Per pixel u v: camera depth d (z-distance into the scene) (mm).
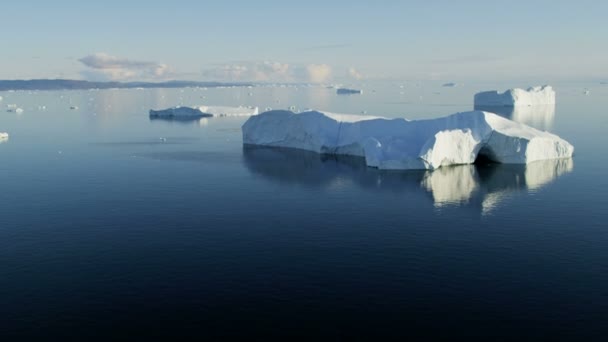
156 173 59062
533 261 31797
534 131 65938
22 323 24641
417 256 32750
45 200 46656
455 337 23469
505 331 23922
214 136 94688
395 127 67812
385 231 37625
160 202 46000
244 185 52594
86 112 161375
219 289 28281
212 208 44000
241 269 30953
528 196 47188
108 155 72250
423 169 59375
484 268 30766
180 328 24312
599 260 31859
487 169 59344
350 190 50156
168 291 28031
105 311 25875
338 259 32375
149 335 23703
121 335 23688
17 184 53312
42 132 101312
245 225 39281
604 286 28281
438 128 64438
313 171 59562
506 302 26578
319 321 24906
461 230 37719
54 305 26406
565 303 26422
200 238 36406
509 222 39500
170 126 114562
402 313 25562
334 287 28438
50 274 30219
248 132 83625
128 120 130375
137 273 30391
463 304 26406
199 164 64750
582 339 23234
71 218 41125
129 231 37969
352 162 65000
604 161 63312
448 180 54000
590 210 42500
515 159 62188
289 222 39969
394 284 28734
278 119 80188
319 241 35656
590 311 25609
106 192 49750
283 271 30609
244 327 24422
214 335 23734
